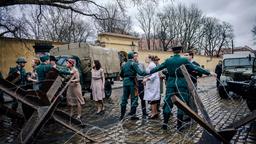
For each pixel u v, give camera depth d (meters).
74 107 13.07
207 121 4.86
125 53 37.59
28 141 5.89
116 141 7.00
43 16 22.69
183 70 5.39
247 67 18.78
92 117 10.46
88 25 55.72
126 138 7.24
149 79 9.95
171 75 8.01
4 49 24.92
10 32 23.94
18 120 8.06
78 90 9.96
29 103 6.49
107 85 16.98
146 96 10.09
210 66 60.50
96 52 17.89
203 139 4.75
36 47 13.38
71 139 7.30
